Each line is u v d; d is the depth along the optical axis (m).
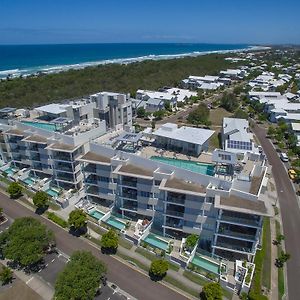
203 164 57.25
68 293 41.12
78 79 196.75
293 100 159.88
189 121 129.12
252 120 135.75
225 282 48.16
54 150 70.06
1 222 65.81
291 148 102.94
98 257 55.22
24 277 50.50
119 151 61.81
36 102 151.50
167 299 46.59
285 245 58.28
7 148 85.62
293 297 46.94
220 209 48.16
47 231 56.00
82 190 75.38
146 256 55.25
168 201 54.59
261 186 51.88
